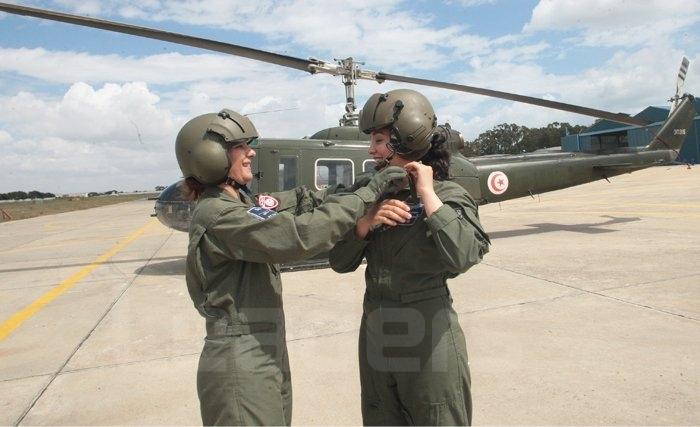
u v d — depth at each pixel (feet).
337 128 28.50
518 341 14.28
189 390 12.42
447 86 25.64
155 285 25.18
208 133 6.27
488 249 6.52
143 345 15.94
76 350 15.80
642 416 10.01
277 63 23.53
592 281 20.48
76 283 26.78
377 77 27.17
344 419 10.51
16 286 27.02
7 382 13.46
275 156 26.04
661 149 39.93
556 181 34.86
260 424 5.89
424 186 6.07
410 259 6.47
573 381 11.64
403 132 6.48
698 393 10.80
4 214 124.06
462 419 6.43
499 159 33.50
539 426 9.82
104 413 11.40
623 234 32.35
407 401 6.59
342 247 7.16
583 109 26.53
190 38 19.86
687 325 14.82
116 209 127.24
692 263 22.61
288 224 5.75
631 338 14.06
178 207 29.19
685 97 40.91
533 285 20.44
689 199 51.03
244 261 6.27
